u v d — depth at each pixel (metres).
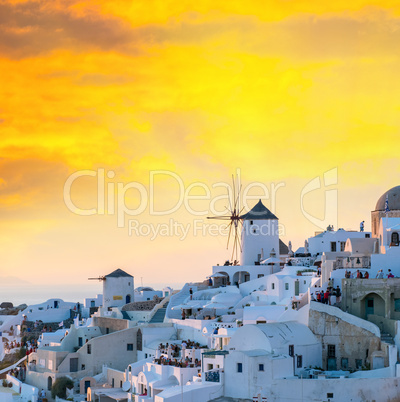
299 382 100.12
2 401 129.75
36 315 180.62
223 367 106.12
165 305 153.75
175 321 138.50
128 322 142.00
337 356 108.25
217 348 118.56
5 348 166.88
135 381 119.50
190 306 142.38
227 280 153.62
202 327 130.38
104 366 132.50
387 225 125.44
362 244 129.88
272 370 102.06
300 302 120.62
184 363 115.06
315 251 149.38
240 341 108.50
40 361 142.00
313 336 109.50
